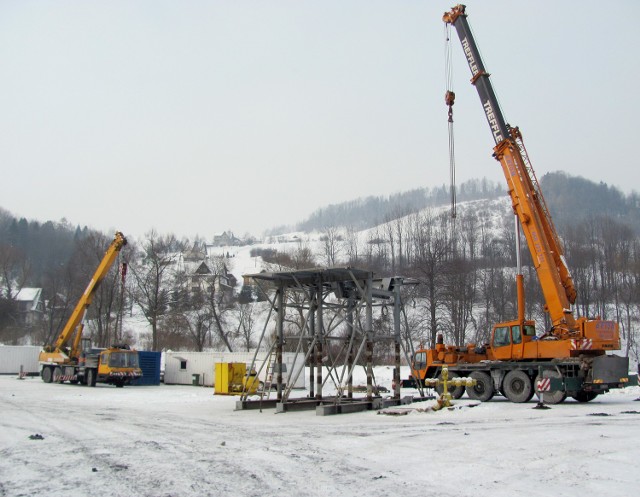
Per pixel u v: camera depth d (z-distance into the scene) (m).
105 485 8.68
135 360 39.88
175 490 8.38
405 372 41.69
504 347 24.34
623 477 8.99
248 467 9.95
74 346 42.88
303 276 22.36
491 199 192.00
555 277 22.78
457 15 26.12
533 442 12.34
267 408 22.25
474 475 9.23
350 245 91.19
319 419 17.89
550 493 8.07
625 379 22.14
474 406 21.38
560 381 21.84
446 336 57.88
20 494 8.13
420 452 11.31
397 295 22.62
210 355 41.25
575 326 22.47
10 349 55.38
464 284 60.88
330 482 8.82
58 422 17.14
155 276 64.56
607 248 75.44
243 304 75.81
